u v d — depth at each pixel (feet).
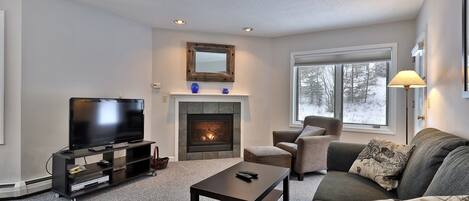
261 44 16.33
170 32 14.92
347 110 14.56
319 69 15.43
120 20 12.92
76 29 11.09
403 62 12.71
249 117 16.30
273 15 12.34
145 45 14.24
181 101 15.11
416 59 11.55
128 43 13.33
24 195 9.37
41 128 10.01
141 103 12.09
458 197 2.77
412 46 12.51
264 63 16.37
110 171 10.28
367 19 12.69
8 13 9.27
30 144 9.71
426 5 9.87
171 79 14.96
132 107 11.68
